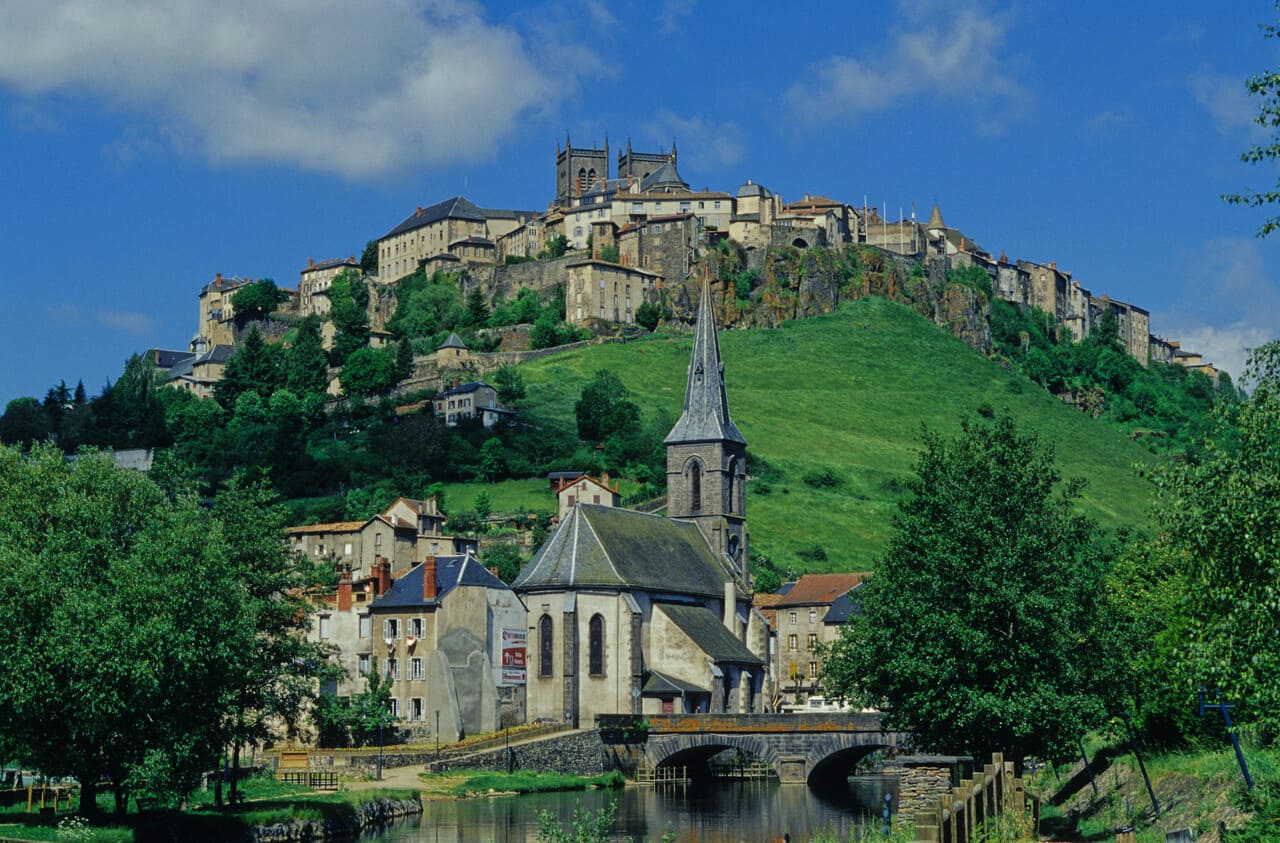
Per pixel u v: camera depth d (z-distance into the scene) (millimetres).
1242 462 49219
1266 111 48312
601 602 149000
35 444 83750
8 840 71125
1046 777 102438
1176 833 51031
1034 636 74125
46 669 73312
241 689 86688
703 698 150250
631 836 92625
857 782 140750
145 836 76500
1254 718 62938
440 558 148875
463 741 133625
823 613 193625
